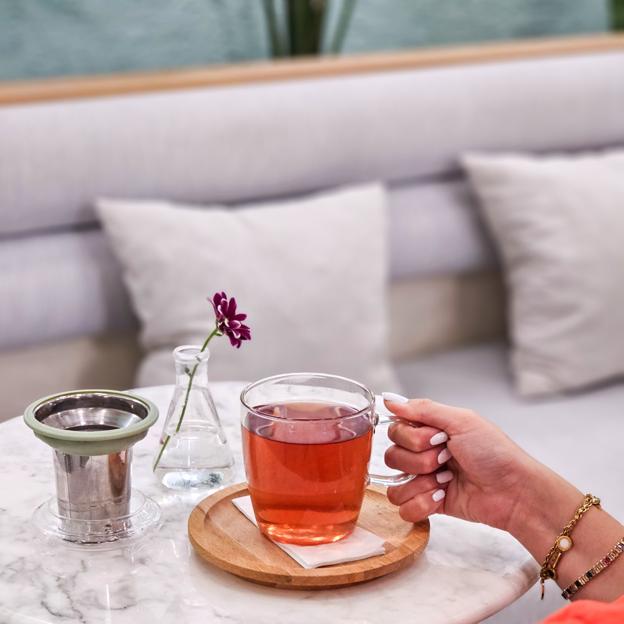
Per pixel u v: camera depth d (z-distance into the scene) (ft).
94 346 6.31
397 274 7.06
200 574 2.89
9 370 6.08
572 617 2.44
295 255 6.16
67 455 2.99
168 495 3.36
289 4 7.29
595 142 7.75
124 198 6.19
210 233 6.02
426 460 3.10
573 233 6.71
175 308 5.88
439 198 7.21
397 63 7.07
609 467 5.64
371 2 7.81
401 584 2.89
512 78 7.29
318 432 2.83
